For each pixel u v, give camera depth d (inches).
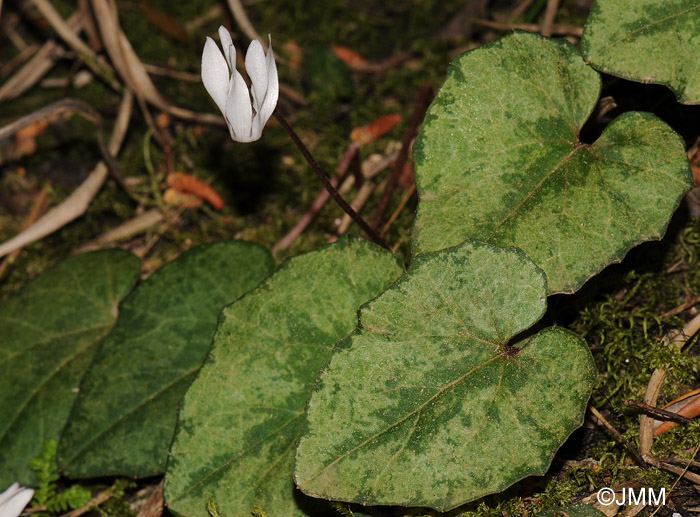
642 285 15.0
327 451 13.2
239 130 13.6
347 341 13.4
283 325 14.2
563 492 14.0
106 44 17.3
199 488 13.8
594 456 14.2
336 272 14.3
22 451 15.2
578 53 14.1
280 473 13.9
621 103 15.3
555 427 13.3
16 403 15.4
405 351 13.4
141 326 15.2
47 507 15.1
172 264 15.5
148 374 15.0
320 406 13.3
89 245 17.5
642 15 13.9
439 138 14.0
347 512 13.7
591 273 13.6
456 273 13.5
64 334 15.8
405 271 13.9
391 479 13.2
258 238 17.1
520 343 13.5
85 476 14.6
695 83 13.8
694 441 14.0
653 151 13.8
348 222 16.8
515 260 13.5
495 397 13.3
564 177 13.9
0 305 16.1
